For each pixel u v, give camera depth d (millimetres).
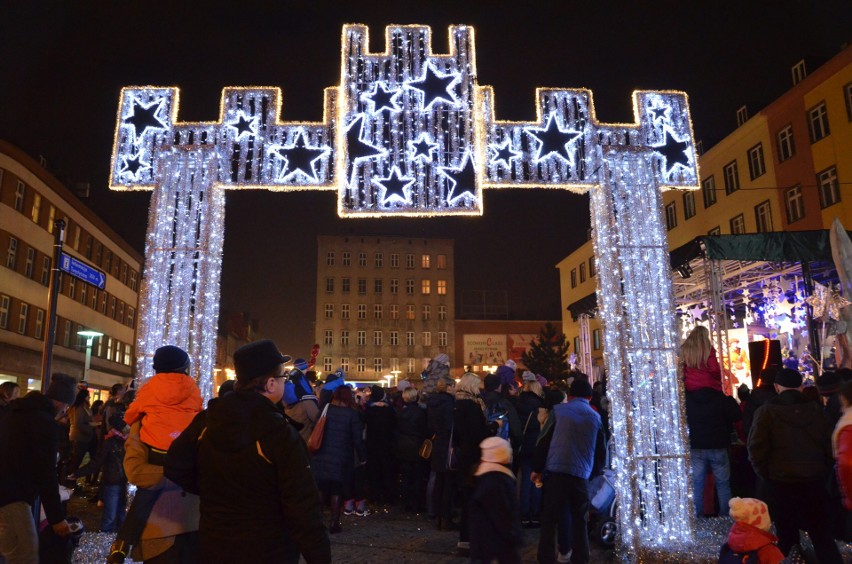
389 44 7445
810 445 4652
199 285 6996
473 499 4340
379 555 6355
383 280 61438
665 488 6949
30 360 27469
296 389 7809
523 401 8266
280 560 2639
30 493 4160
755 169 25766
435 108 7363
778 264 14883
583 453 5508
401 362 59844
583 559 5379
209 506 2699
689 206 30750
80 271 8938
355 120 7270
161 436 3555
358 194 7141
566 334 43344
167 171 7172
